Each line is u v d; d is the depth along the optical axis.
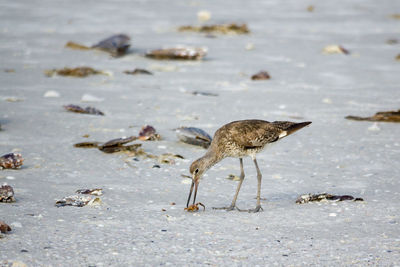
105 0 42.19
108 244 7.83
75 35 29.70
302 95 19.50
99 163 12.34
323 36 32.12
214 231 8.51
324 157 13.16
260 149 9.92
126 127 15.23
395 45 30.08
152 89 19.84
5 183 10.12
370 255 7.58
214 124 15.73
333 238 8.22
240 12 39.78
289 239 8.19
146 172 11.87
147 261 7.31
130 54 26.00
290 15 39.16
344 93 19.92
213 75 22.41
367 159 12.96
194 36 31.14
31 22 32.75
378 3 44.75
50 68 22.59
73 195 9.91
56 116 15.98
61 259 7.26
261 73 21.97
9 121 15.30
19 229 8.23
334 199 10.11
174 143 14.08
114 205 9.68
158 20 35.38
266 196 10.53
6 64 22.89
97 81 20.89
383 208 9.62
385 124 16.22
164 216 9.16
